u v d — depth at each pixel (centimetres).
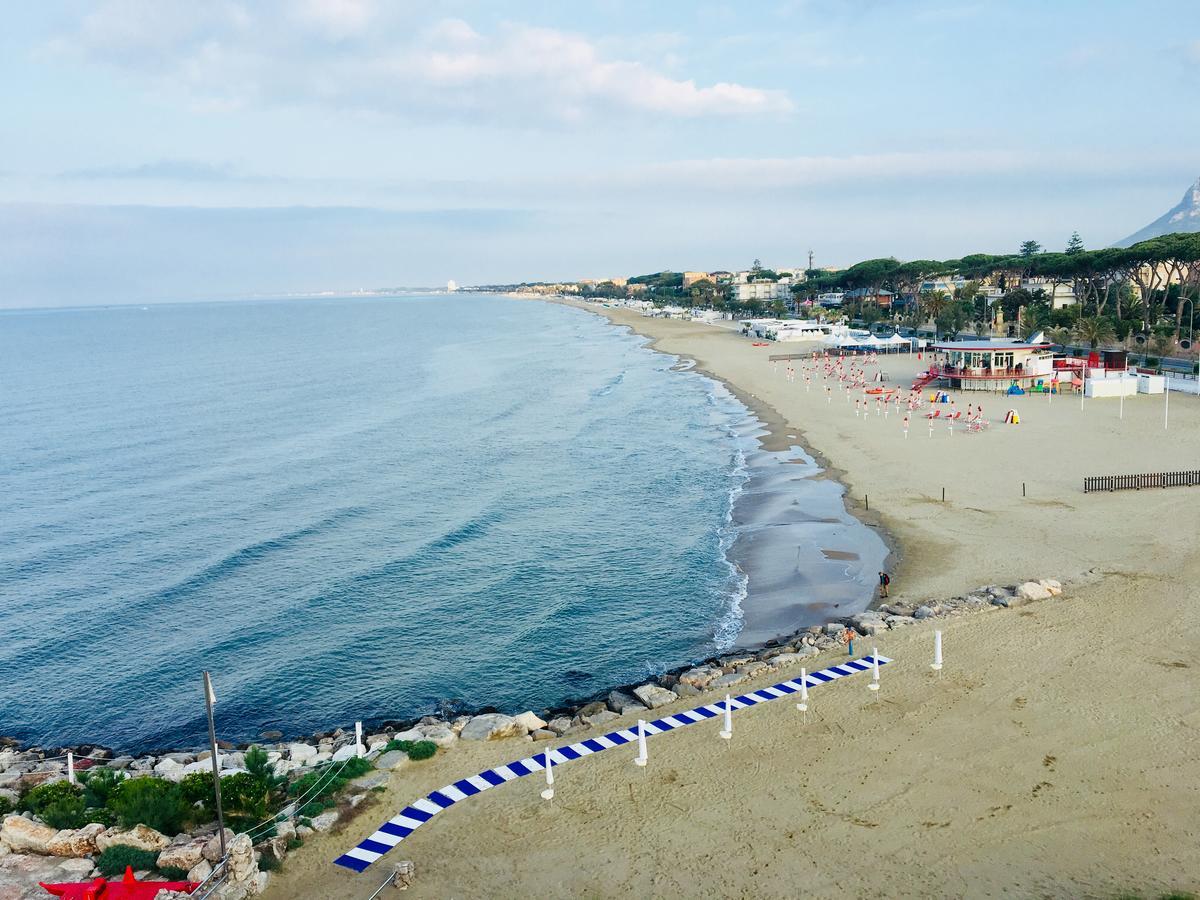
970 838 2180
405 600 4697
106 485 7494
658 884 2083
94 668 4038
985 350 9925
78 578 5206
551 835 2306
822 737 2723
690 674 3388
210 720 2128
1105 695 2877
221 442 9362
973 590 3975
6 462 8456
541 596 4641
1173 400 8788
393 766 2714
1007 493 5619
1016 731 2683
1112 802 2294
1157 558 4188
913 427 8094
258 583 5031
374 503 6706
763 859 2150
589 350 19625
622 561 5112
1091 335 11888
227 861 2053
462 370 16312
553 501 6569
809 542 5053
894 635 3494
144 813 2356
